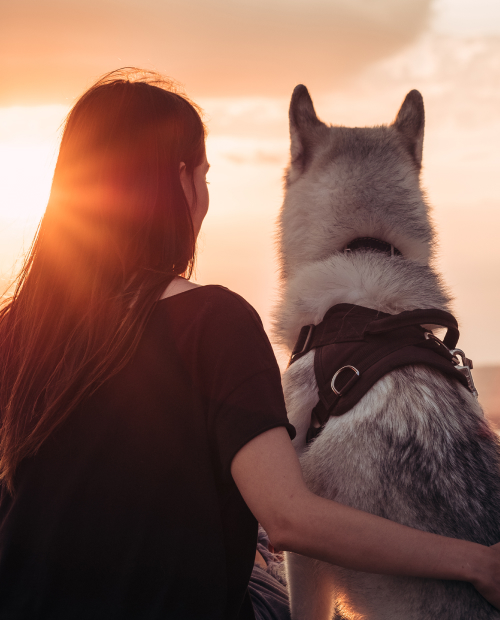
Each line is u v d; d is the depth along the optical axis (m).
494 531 1.31
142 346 1.04
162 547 0.98
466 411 1.45
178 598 0.96
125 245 1.13
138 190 1.15
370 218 1.83
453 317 1.61
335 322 1.62
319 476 1.43
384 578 1.32
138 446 1.01
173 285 1.11
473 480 1.35
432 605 1.27
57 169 1.21
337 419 1.44
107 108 1.19
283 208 2.08
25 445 1.06
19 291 1.24
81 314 1.12
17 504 1.07
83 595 0.98
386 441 1.34
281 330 1.83
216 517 1.00
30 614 0.99
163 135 1.19
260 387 0.98
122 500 0.99
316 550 0.93
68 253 1.15
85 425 1.04
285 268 2.04
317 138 2.05
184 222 1.19
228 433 0.95
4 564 1.04
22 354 1.16
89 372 1.05
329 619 1.65
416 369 1.44
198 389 1.01
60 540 1.00
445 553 1.01
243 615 1.21
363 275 1.68
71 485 1.02
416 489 1.30
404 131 2.08
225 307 1.05
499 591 1.03
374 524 0.96
